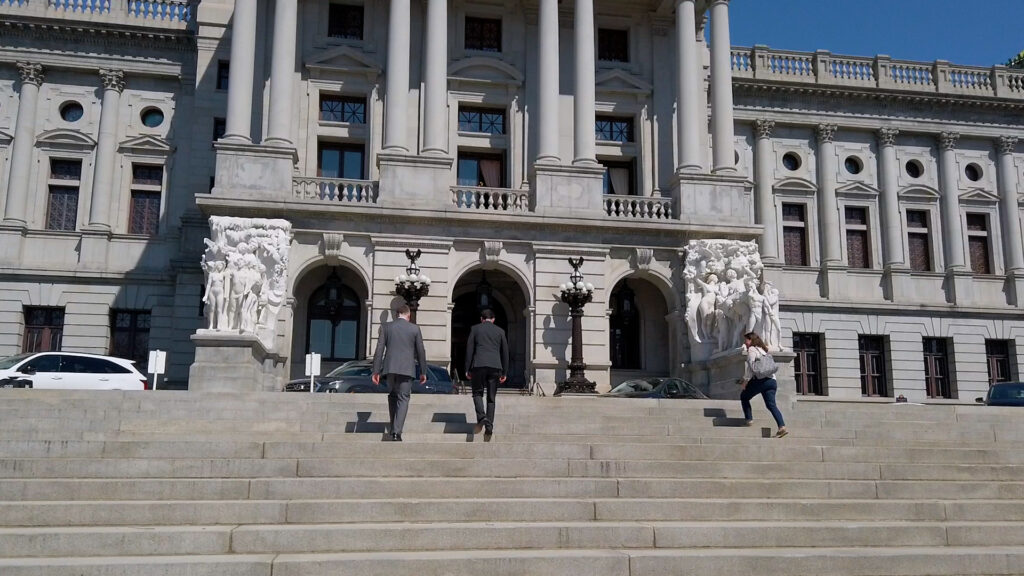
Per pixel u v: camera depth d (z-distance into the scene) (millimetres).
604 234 29594
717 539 9305
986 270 40219
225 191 27406
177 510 9297
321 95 31562
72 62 34594
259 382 24469
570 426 15289
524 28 32969
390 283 28016
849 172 39750
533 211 29250
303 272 27984
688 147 31219
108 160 34156
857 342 37375
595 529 9125
